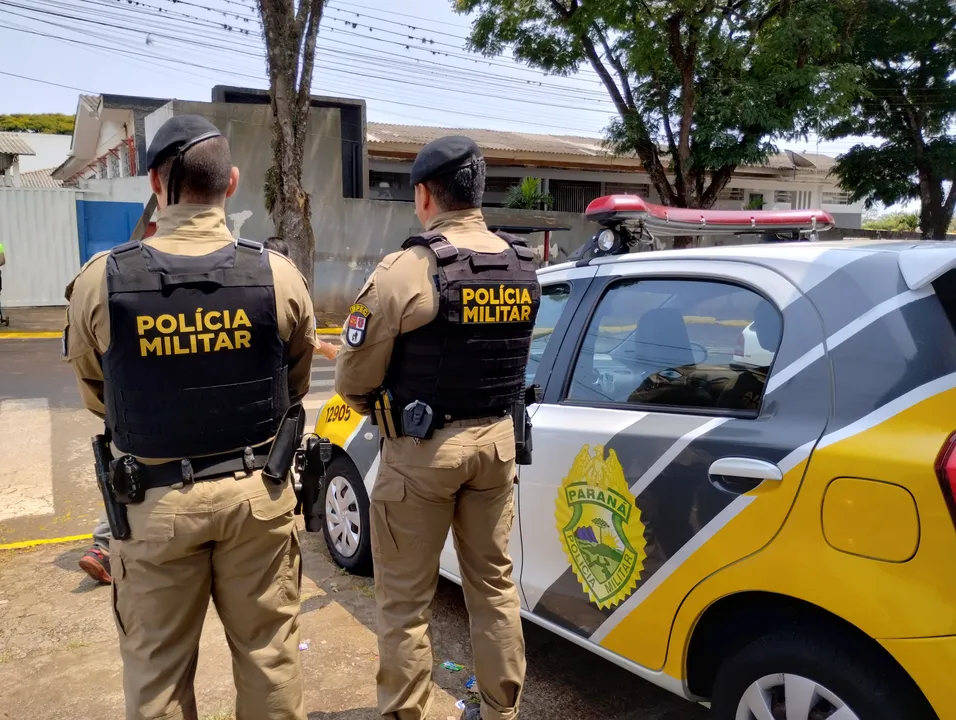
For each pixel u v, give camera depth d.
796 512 1.96
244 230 15.81
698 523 2.19
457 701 2.80
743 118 13.99
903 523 1.77
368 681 2.94
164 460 1.86
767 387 2.17
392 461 2.24
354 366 2.18
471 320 2.11
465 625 3.38
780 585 1.97
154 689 1.90
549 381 2.87
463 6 15.12
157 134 1.95
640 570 2.36
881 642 1.78
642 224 3.03
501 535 2.35
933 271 1.93
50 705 2.79
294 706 2.08
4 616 3.45
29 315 15.05
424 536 2.23
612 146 17.48
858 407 1.95
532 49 14.91
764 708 2.06
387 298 2.10
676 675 2.28
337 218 16.78
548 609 2.71
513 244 2.28
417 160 2.25
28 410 7.54
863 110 19.94
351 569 3.84
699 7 13.71
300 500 2.23
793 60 14.57
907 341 1.93
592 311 2.85
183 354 1.83
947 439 1.76
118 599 1.94
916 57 19.08
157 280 1.81
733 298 2.39
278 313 1.97
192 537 1.86
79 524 4.63
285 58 12.95
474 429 2.21
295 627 2.12
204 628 3.38
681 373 2.44
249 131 15.61
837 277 2.14
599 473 2.50
